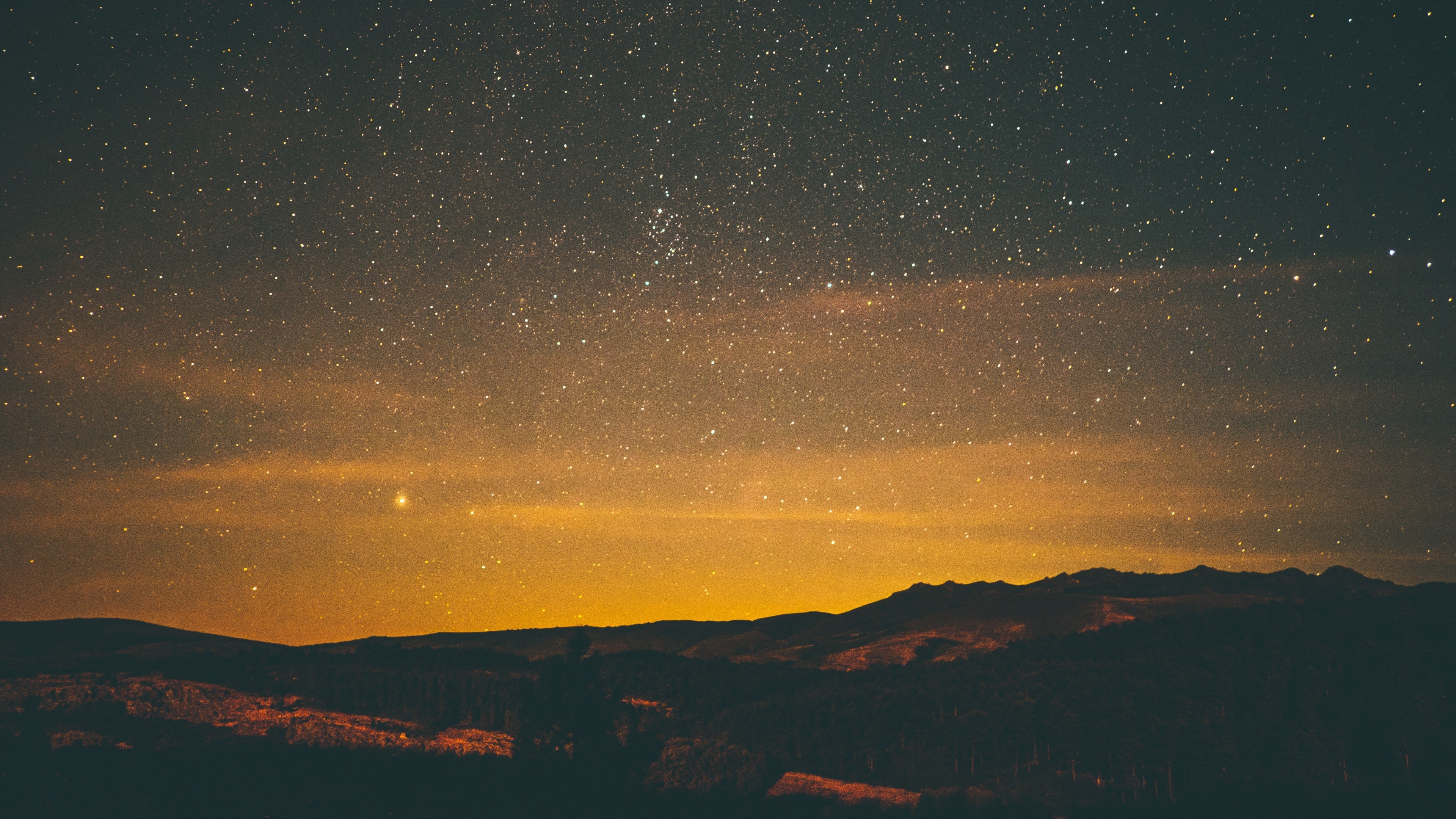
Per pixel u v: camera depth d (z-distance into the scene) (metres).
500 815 29.97
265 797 36.25
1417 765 41.59
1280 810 38.72
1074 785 43.16
